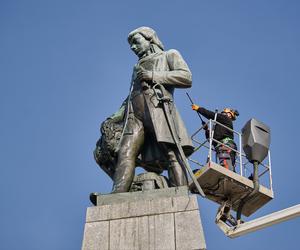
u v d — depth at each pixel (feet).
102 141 61.05
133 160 59.16
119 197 55.67
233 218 70.08
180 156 58.39
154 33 64.28
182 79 60.75
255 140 70.79
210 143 70.54
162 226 53.01
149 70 61.67
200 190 56.65
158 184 57.98
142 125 60.39
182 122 60.29
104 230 53.72
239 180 69.31
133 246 52.54
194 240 51.83
